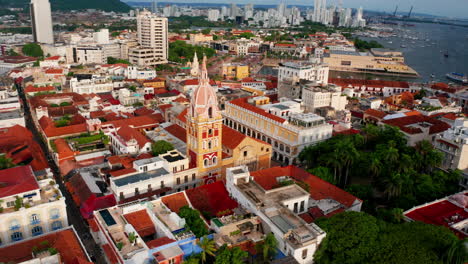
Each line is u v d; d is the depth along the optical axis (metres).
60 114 193.12
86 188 120.75
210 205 107.81
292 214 92.69
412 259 78.31
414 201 114.19
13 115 179.62
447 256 81.44
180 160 125.06
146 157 135.38
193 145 130.25
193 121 125.56
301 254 82.50
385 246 82.06
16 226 98.25
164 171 124.06
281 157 168.75
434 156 136.50
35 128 197.50
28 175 107.56
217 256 79.25
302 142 159.62
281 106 187.38
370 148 166.50
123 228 92.62
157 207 102.25
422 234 86.62
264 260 84.62
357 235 84.44
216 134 129.12
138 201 105.31
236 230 91.19
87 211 111.50
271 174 125.19
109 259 86.75
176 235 86.25
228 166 137.88
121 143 147.38
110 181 119.38
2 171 110.12
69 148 149.62
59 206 103.31
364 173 138.50
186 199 108.50
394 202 118.25
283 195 103.81
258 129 180.00
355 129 183.88
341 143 135.62
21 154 144.88
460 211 106.81
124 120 173.38
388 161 132.38
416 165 136.62
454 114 196.12
